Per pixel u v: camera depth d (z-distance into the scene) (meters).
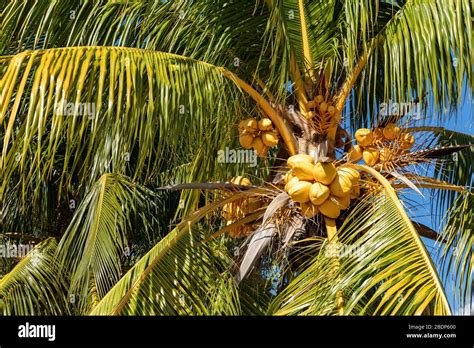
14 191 9.08
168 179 7.48
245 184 5.97
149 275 5.22
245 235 5.95
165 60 5.19
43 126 4.34
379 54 6.52
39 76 4.46
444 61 5.75
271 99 5.98
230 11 6.27
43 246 7.36
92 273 6.68
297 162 5.18
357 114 6.90
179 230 5.63
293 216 5.41
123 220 6.86
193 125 5.29
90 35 6.20
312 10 6.32
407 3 5.82
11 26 5.99
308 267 5.11
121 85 4.73
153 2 6.05
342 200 5.15
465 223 5.45
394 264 4.23
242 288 5.90
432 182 5.77
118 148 5.11
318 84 6.07
